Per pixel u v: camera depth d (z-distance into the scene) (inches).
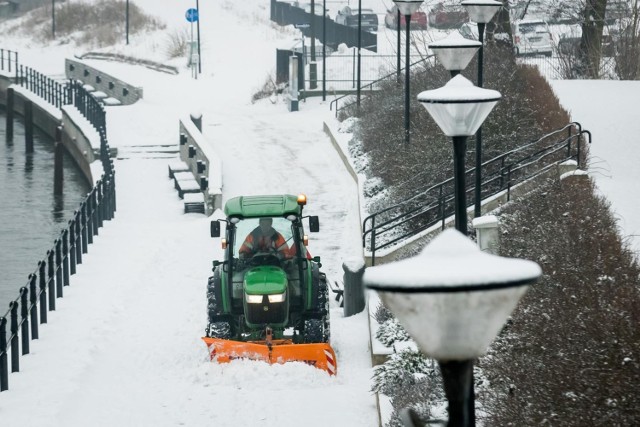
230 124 4060.0
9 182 4067.4
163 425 1387.8
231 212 1638.8
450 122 880.9
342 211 2716.5
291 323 1646.2
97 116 4106.8
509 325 1266.0
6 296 2591.0
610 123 2482.8
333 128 3644.2
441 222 2079.2
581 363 1033.5
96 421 1408.7
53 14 7180.1
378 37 5575.8
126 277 2212.1
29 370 1622.8
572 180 1867.6
